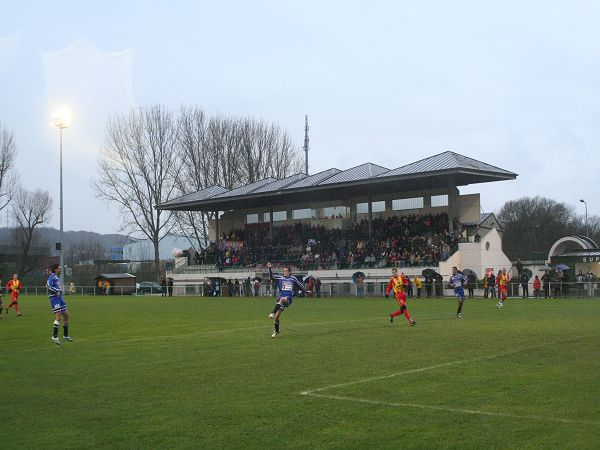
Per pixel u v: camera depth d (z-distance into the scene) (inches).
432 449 303.6
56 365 570.3
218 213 2979.8
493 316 1048.8
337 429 339.3
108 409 392.2
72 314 1288.1
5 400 422.0
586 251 2319.1
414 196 2390.5
